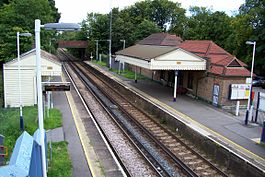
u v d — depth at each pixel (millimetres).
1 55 34469
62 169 12688
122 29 69875
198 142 17328
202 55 29984
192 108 24469
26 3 36594
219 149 15312
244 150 15445
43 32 41406
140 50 35219
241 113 23422
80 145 15945
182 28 76188
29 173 6762
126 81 39312
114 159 14453
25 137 8555
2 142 14648
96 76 48000
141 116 23922
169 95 29906
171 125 20922
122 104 28016
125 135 18766
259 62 41719
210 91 26453
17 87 25141
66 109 23766
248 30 42969
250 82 20719
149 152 16125
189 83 30516
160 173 13781
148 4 84812
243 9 49594
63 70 54125
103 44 73812
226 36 52875
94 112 24422
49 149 14859
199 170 14273
